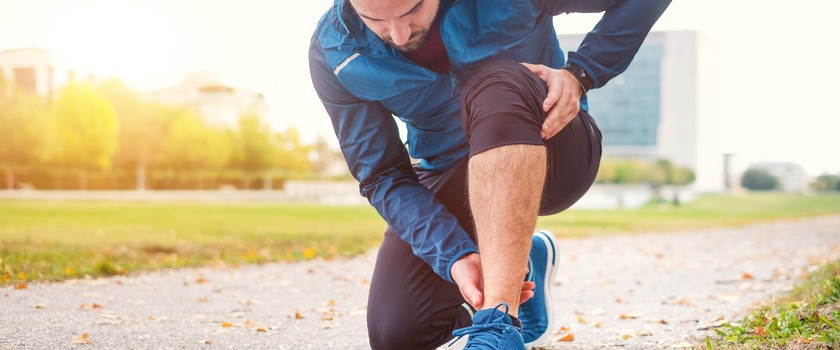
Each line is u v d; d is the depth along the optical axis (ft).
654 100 268.82
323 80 6.33
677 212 83.30
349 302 14.24
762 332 7.95
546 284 8.29
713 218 67.92
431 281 6.71
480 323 4.98
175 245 25.94
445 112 6.43
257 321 11.66
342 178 167.84
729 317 11.23
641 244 32.89
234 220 44.62
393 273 6.81
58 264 18.85
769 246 31.55
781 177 247.91
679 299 14.06
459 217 6.96
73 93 107.65
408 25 5.18
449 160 6.91
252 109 154.61
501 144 4.84
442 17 5.52
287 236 31.48
